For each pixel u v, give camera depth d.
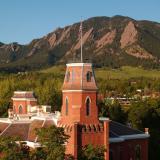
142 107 168.50
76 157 80.50
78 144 82.00
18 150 68.50
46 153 69.38
